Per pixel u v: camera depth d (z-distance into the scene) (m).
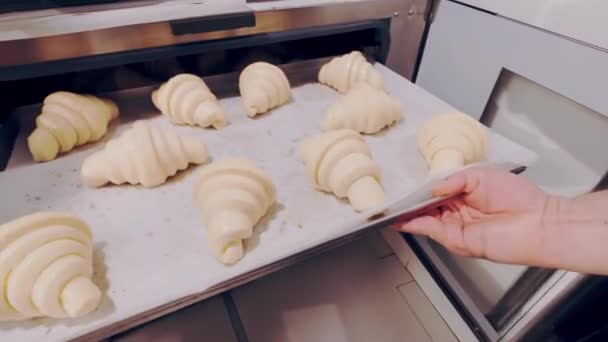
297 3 0.62
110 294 0.37
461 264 0.73
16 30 0.48
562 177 0.56
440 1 0.67
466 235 0.50
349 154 0.50
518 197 0.48
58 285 0.34
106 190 0.51
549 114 0.56
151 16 0.54
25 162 0.54
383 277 0.65
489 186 0.49
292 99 0.72
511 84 0.60
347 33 0.76
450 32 0.67
